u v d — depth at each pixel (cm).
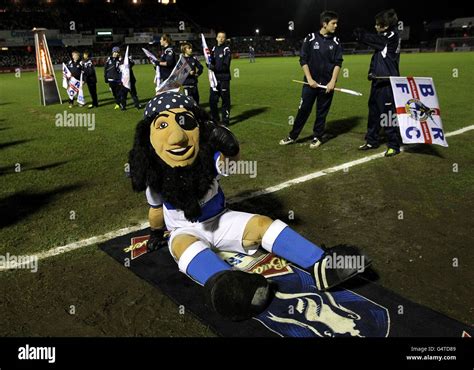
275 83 1709
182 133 265
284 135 745
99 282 300
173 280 297
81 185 514
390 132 576
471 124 761
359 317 252
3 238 373
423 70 1959
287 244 278
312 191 464
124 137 790
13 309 273
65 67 1238
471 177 488
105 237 370
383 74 560
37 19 4622
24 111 1191
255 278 236
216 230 298
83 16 5009
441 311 259
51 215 423
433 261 314
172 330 249
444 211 400
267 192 466
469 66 2166
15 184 524
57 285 298
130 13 5416
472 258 317
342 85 1502
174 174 275
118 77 1123
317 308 260
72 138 795
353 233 363
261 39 5878
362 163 559
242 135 754
